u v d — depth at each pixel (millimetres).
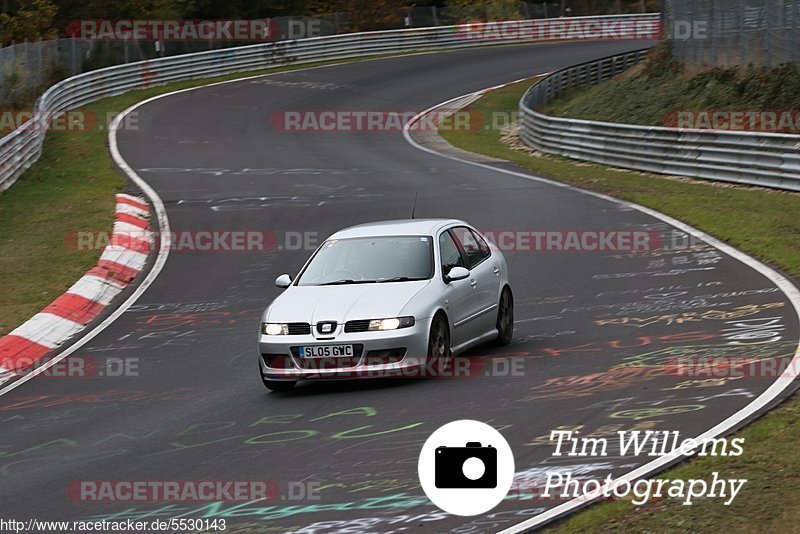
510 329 25844
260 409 20969
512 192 50688
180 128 78125
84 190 53219
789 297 27375
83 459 18578
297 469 16734
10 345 28188
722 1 74500
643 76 82500
